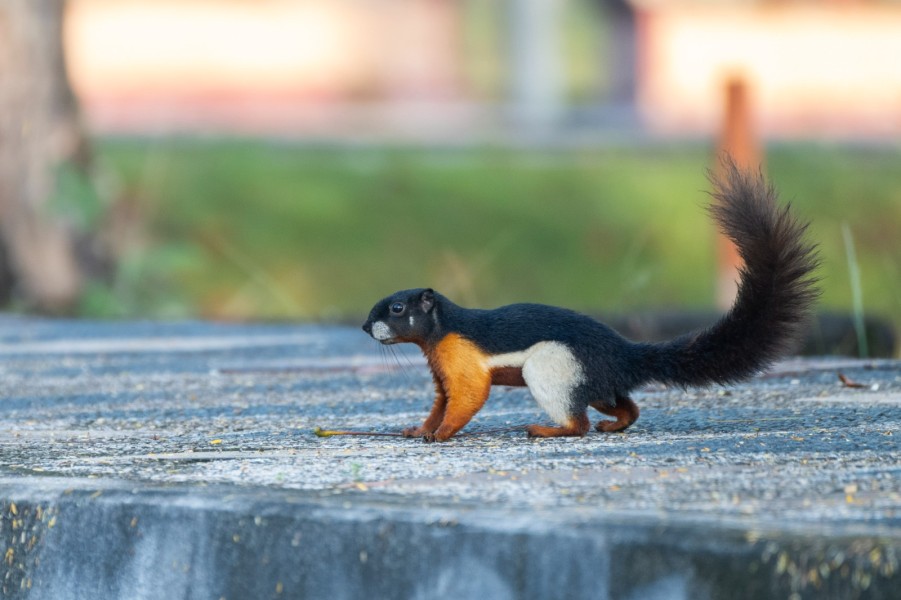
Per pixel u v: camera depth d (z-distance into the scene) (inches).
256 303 2261.3
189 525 406.0
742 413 614.2
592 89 4498.0
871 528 356.8
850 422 577.0
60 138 1759.4
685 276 2539.4
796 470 460.1
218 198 2714.1
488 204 2856.8
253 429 608.7
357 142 3459.6
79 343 1051.9
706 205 561.9
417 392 741.9
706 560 343.0
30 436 595.2
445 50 4515.3
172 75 3907.5
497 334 551.8
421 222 2743.6
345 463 490.3
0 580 434.9
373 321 548.7
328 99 4215.1
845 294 2247.8
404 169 3034.0
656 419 601.6
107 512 419.2
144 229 2358.5
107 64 3831.2
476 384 548.1
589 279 2536.9
